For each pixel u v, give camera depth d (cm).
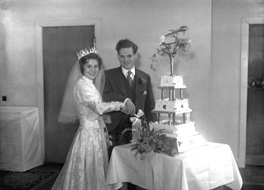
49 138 340
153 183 209
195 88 319
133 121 250
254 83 332
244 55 327
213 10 327
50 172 315
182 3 311
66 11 331
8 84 345
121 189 236
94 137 246
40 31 337
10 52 344
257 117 339
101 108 238
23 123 312
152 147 208
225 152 223
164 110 219
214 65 332
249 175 309
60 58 337
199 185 202
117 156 226
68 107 267
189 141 216
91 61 246
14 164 315
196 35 313
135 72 276
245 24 325
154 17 315
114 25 321
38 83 340
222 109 336
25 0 337
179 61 316
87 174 241
